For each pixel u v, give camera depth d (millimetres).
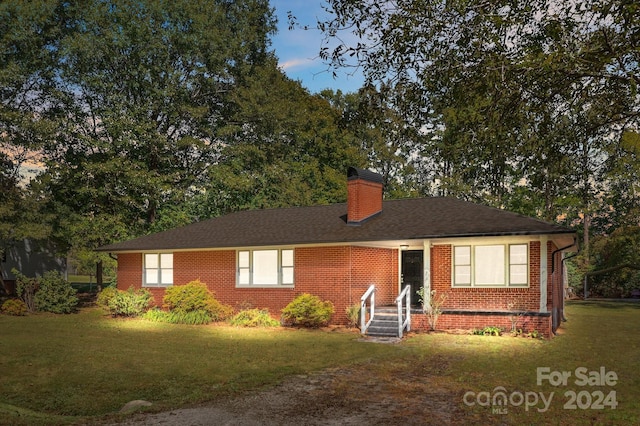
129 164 35000
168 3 36125
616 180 39281
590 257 53219
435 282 21703
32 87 36625
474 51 10516
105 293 28156
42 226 31578
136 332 20953
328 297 22688
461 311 20500
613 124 11805
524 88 10641
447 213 23203
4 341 18344
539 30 10547
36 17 34156
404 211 24797
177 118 37688
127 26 34906
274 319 24047
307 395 10422
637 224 47844
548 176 12156
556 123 11586
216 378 12164
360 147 54312
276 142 42719
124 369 13320
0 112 33062
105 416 9031
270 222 27469
